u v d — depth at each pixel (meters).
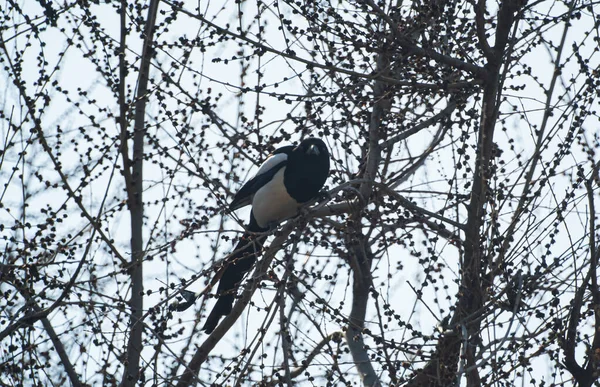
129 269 11.46
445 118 13.05
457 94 12.70
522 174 11.75
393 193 12.27
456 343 11.33
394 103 13.72
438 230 12.38
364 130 13.15
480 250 11.68
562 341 11.21
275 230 11.59
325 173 14.75
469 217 12.39
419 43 12.53
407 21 12.92
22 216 12.01
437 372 10.84
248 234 12.70
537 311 11.23
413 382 11.45
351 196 12.80
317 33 12.45
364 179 12.33
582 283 11.34
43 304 12.16
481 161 12.09
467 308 11.62
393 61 12.74
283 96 12.20
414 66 12.77
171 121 13.25
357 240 12.64
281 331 10.59
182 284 11.00
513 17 12.55
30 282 11.64
